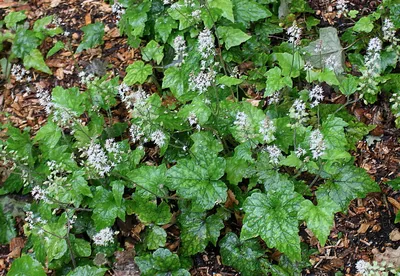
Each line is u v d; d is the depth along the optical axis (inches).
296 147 26.9
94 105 30.3
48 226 26.3
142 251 26.7
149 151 30.5
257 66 31.9
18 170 30.3
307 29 33.4
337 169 26.0
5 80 36.0
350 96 30.5
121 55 35.4
